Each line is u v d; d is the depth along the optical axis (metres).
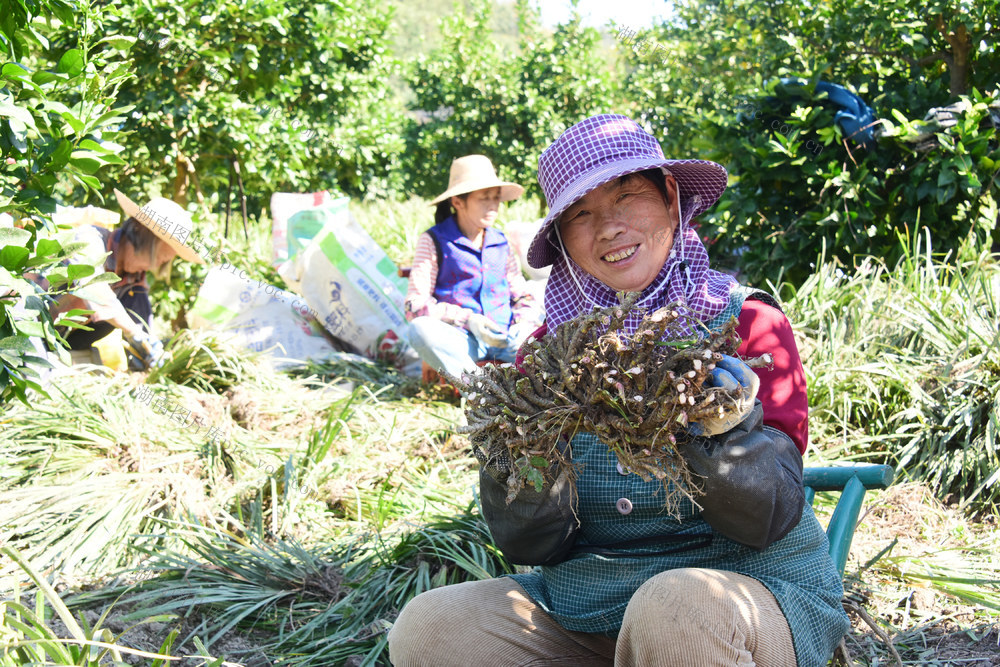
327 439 3.55
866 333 4.08
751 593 1.58
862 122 4.80
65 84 2.33
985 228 4.59
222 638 2.52
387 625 2.44
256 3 6.37
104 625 2.46
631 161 1.89
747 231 5.18
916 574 2.62
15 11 2.29
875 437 3.56
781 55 6.35
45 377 3.87
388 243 7.92
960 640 2.35
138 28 5.88
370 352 5.26
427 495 3.38
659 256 1.96
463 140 13.64
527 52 13.57
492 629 1.77
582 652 1.83
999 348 3.56
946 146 4.47
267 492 3.41
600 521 1.79
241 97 7.24
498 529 1.77
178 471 3.45
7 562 2.85
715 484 1.51
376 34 9.02
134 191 7.05
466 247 4.84
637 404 1.50
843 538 1.99
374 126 9.56
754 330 1.80
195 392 4.21
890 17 5.32
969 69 5.36
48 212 2.27
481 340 4.66
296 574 2.76
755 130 5.20
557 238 2.04
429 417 4.20
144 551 2.81
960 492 3.33
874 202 4.77
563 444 1.68
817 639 1.62
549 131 12.66
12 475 3.34
